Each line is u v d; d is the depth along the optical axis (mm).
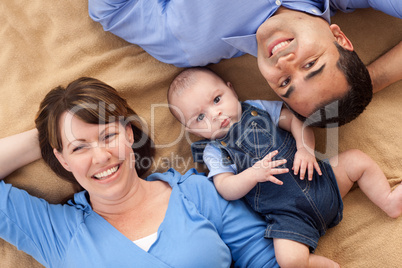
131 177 1592
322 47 1495
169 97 1831
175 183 1673
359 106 1610
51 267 1566
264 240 1642
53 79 1878
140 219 1597
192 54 1757
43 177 1754
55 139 1502
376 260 1667
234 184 1628
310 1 1643
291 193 1649
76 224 1562
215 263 1501
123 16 1827
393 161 1798
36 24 1946
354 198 1814
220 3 1560
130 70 1922
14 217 1571
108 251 1479
